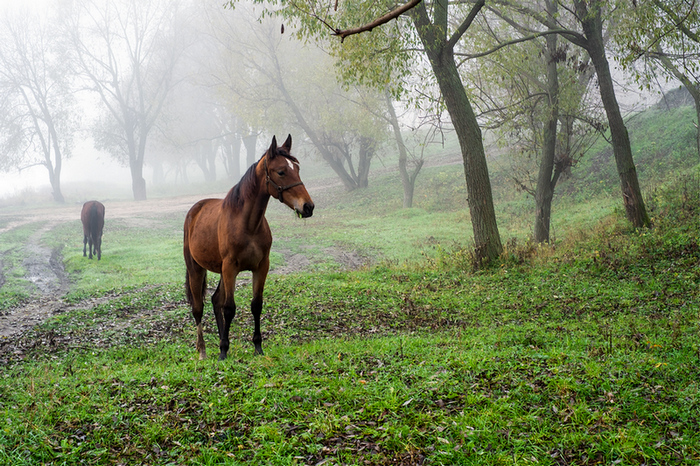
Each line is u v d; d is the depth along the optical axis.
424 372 5.18
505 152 36.47
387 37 13.24
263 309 10.16
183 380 5.27
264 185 6.34
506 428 3.96
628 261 11.45
